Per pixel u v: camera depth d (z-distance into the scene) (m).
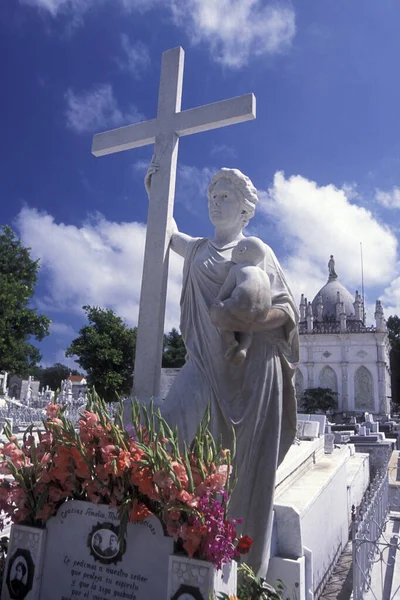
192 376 3.87
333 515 6.22
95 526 2.57
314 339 56.50
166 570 2.38
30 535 2.69
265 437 3.76
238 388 3.75
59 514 2.68
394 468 16.14
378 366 53.97
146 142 5.00
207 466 2.54
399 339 68.62
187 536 2.33
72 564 2.58
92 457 2.66
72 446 2.70
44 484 2.71
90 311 28.50
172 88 4.92
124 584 2.44
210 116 4.61
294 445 7.57
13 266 29.66
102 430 2.67
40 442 2.85
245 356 3.64
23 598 2.60
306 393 52.50
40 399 26.48
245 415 3.70
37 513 2.66
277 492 5.13
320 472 6.57
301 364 56.47
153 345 4.30
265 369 3.78
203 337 3.95
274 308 3.69
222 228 4.29
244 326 3.51
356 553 4.35
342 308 58.62
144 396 4.19
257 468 3.71
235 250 3.73
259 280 3.50
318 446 8.61
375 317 55.75
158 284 4.43
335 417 51.47
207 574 2.29
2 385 33.91
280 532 4.00
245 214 4.33
